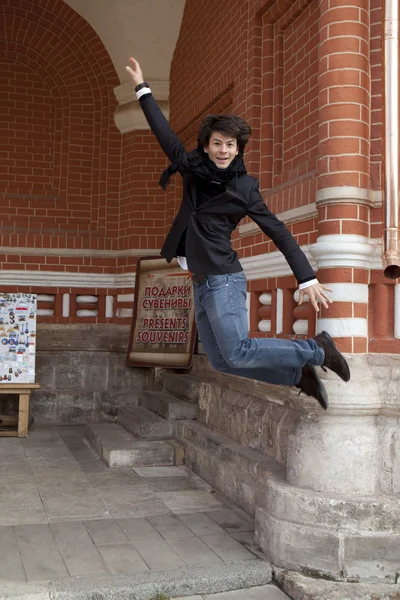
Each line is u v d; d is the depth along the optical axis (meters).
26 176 8.56
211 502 4.93
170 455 6.08
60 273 8.36
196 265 3.16
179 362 7.18
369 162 4.12
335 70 4.09
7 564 3.70
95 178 8.71
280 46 5.62
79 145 8.69
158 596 3.46
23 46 8.56
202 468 5.62
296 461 3.95
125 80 8.53
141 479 5.57
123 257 8.51
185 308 7.33
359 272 4.04
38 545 4.00
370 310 4.12
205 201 3.19
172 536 4.19
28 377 7.30
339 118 4.05
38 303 8.39
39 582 3.43
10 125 8.54
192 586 3.53
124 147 8.65
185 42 7.90
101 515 4.60
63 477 5.62
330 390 3.87
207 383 6.24
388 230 3.85
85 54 8.65
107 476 5.66
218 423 5.80
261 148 5.71
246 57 5.94
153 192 8.49
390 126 3.88
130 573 3.57
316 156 4.89
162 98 8.49
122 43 8.29
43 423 8.02
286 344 3.31
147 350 7.60
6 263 8.25
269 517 3.86
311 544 3.65
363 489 3.83
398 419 3.92
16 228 8.42
